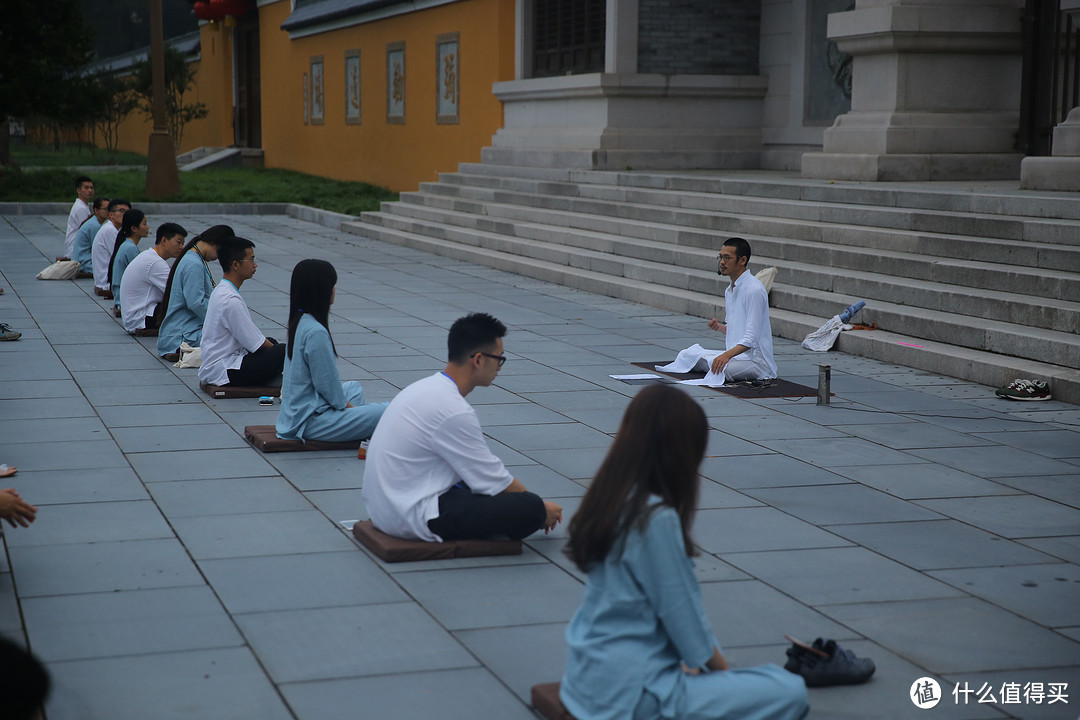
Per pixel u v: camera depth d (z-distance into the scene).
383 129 28.34
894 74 14.12
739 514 5.40
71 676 3.59
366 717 3.36
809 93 17.89
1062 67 13.56
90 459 6.18
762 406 7.78
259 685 3.55
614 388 8.30
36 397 7.73
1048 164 11.61
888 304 10.27
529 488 5.79
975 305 9.49
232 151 37.66
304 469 6.07
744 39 19.08
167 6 68.50
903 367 9.27
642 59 18.55
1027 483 5.98
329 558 4.72
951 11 13.83
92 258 13.56
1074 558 4.86
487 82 22.61
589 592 3.10
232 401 7.71
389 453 4.74
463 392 4.79
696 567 4.68
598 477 3.02
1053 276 9.20
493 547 4.79
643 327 11.15
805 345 10.10
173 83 39.78
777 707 3.02
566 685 3.16
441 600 4.28
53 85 25.91
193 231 20.86
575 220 16.19
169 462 6.16
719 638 3.99
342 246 18.98
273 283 14.05
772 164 18.53
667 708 2.96
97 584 4.38
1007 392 8.07
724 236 12.99
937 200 11.59
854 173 14.13
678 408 2.96
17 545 4.80
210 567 4.59
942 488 5.88
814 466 6.27
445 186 21.03
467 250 16.89
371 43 28.69
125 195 25.06
